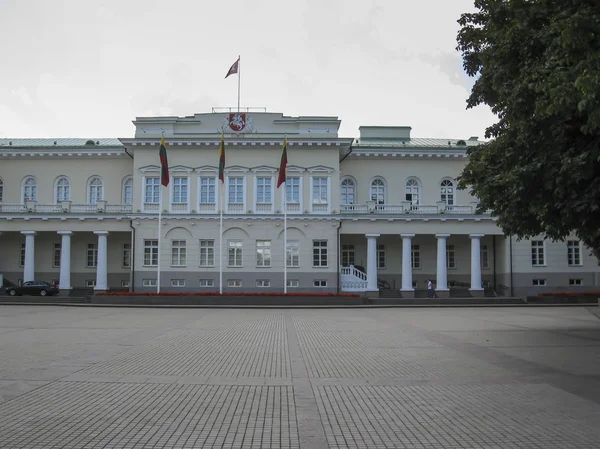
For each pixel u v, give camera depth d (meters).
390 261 53.78
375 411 10.15
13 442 8.30
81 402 10.74
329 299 40.62
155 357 16.28
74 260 53.88
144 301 40.28
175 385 12.32
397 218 49.75
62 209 51.00
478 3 18.41
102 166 54.78
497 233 49.59
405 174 54.56
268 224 50.38
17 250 54.06
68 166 54.88
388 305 40.44
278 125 51.00
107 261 53.44
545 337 21.47
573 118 14.31
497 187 18.11
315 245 50.31
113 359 15.86
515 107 14.62
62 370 14.08
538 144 15.49
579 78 11.61
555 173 14.88
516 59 15.80
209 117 50.94
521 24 15.48
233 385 12.35
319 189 50.81
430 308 39.59
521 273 50.59
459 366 14.81
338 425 9.26
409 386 12.28
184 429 8.98
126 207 51.69
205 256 50.34
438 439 8.53
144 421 9.43
